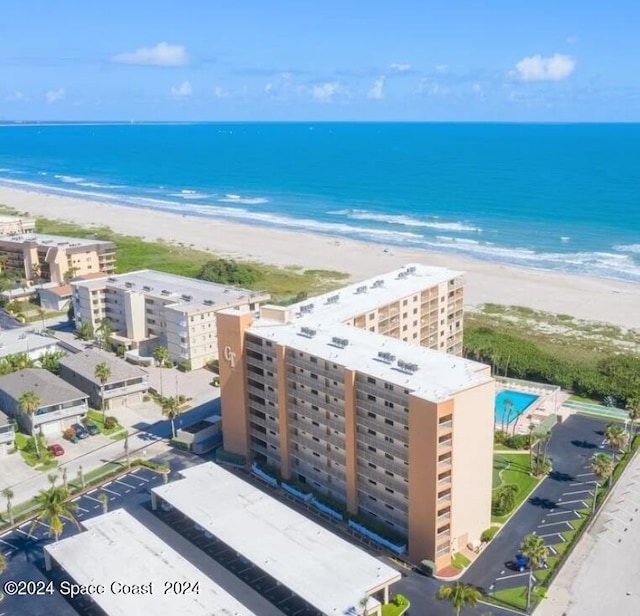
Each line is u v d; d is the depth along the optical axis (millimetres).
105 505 97750
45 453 117000
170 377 150625
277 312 113875
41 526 97875
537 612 80000
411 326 130875
